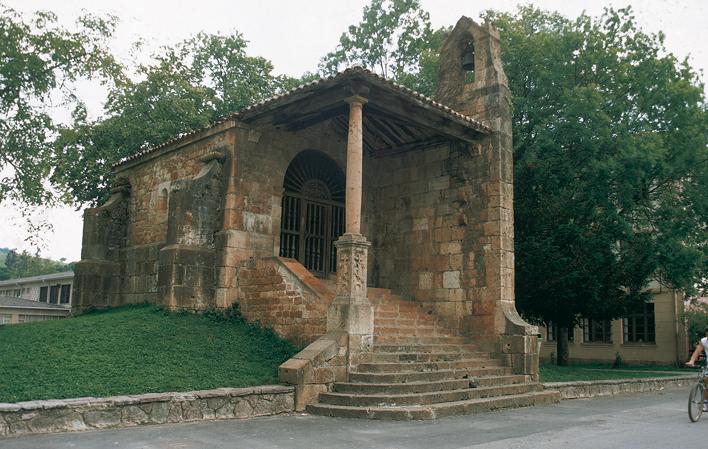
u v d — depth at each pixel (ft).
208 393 31.94
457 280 52.49
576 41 64.13
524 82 67.67
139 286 59.36
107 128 83.15
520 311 72.33
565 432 30.48
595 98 59.82
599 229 65.05
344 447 25.62
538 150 62.44
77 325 45.03
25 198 60.75
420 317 52.29
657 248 64.90
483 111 53.52
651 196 68.39
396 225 58.39
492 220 50.90
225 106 90.02
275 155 52.42
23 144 59.88
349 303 39.22
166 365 36.65
